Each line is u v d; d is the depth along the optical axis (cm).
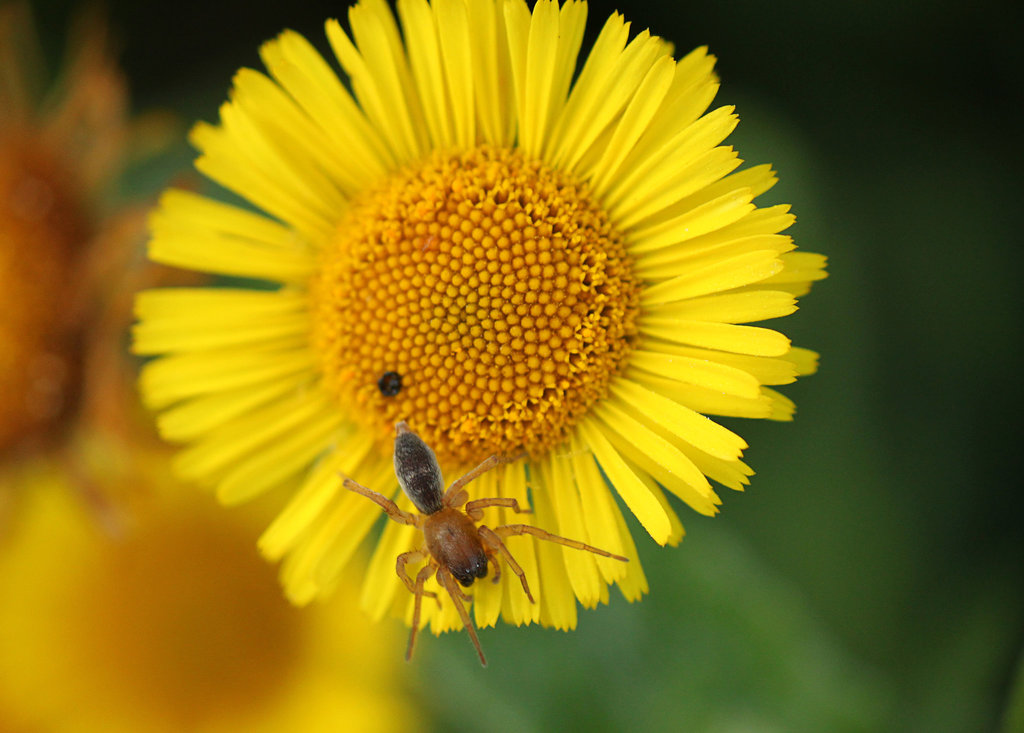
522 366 12
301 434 12
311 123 12
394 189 12
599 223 12
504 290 12
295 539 12
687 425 11
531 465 12
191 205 12
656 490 12
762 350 11
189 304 12
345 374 12
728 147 11
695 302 12
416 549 12
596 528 12
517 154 12
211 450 12
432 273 12
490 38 12
